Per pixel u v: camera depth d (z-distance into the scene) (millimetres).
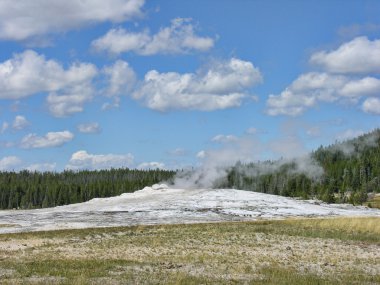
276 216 77688
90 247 41250
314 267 30938
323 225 55844
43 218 75812
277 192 186500
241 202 95875
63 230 55438
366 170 190375
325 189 168000
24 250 40375
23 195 186125
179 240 45094
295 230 52000
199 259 33781
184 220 70312
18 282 25312
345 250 38719
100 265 30844
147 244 42594
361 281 26328
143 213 81000
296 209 88438
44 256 35969
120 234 52562
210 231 52500
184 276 26828
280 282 25516
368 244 42562
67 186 185000
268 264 31891
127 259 33938
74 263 31656
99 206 103250
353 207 103000
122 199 111000
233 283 25281
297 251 38094
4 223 67812
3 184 188500
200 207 88875
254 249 39125
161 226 59781
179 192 116625
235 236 47812
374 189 170750
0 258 35094
